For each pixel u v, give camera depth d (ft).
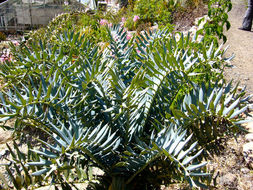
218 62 6.93
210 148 5.37
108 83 6.17
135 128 5.87
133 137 5.95
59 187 6.92
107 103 5.94
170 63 5.55
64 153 4.47
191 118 4.92
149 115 6.21
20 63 6.66
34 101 4.90
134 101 5.16
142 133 6.16
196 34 8.14
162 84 6.00
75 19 21.68
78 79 6.24
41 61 6.85
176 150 4.27
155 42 7.91
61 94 5.95
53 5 44.70
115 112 5.99
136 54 7.59
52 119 5.52
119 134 6.04
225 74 15.21
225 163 8.00
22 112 5.01
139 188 5.68
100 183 5.83
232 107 4.61
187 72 5.82
